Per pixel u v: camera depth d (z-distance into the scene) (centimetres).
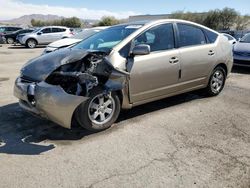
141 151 381
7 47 2292
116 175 326
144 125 467
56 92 385
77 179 318
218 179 319
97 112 429
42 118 444
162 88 502
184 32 543
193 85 565
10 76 895
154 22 505
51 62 426
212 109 548
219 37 617
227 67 632
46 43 2256
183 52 524
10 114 516
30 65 443
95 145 397
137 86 462
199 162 354
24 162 354
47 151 381
